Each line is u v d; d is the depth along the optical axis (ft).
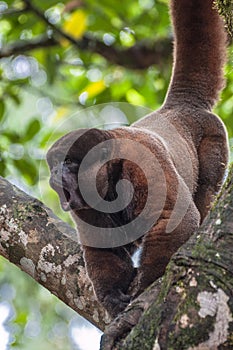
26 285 55.06
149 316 17.62
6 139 43.75
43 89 51.55
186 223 22.26
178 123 27.09
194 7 29.17
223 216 18.08
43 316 55.36
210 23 29.27
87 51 46.50
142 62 46.42
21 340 51.19
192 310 17.04
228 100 40.50
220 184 27.43
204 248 17.75
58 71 48.47
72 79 50.75
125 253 24.76
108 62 47.91
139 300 19.31
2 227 25.93
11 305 54.44
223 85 29.60
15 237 25.71
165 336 17.08
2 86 47.83
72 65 48.29
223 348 16.74
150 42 46.34
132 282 24.26
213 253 17.60
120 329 18.86
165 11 44.24
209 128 27.78
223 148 27.84
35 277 25.50
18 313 53.98
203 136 27.68
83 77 49.62
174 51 29.73
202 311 16.96
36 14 45.32
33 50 46.55
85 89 47.47
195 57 29.25
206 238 17.92
